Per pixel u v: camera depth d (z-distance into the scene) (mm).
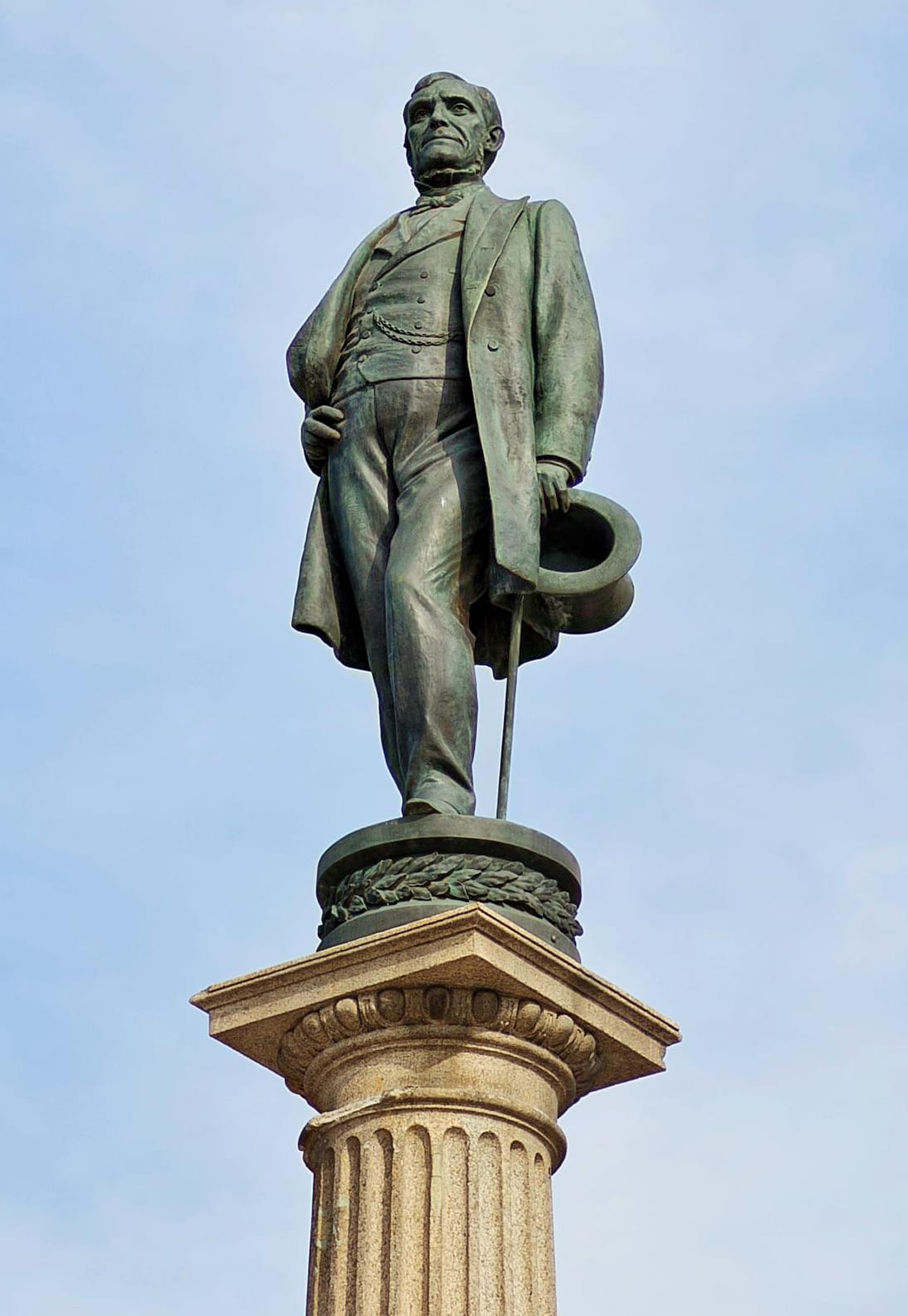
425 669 13062
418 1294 11359
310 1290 11734
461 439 13805
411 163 15250
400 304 14305
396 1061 12031
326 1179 11938
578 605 13852
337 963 12117
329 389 14406
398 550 13422
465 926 11789
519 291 14180
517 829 12586
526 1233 11695
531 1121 12008
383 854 12539
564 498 13680
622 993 12477
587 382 14031
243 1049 12633
